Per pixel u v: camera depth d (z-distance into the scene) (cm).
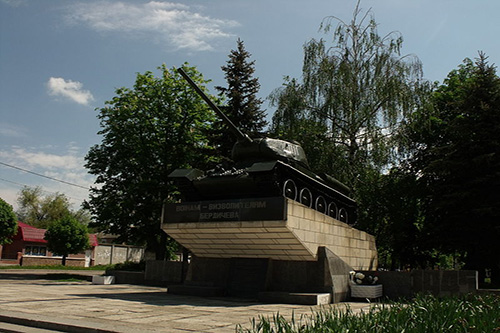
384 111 2495
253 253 1658
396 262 3130
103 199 2705
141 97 2759
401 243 2700
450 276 1544
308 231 1545
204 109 2789
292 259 1620
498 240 2122
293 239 1487
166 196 2697
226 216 1520
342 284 1614
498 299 1120
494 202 2117
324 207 1867
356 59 2666
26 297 1334
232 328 885
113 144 2719
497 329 670
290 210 1451
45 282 2180
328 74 2559
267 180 1469
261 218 1457
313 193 1797
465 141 2231
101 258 5569
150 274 2139
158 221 2684
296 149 1797
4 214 4156
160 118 2756
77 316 979
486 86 2277
